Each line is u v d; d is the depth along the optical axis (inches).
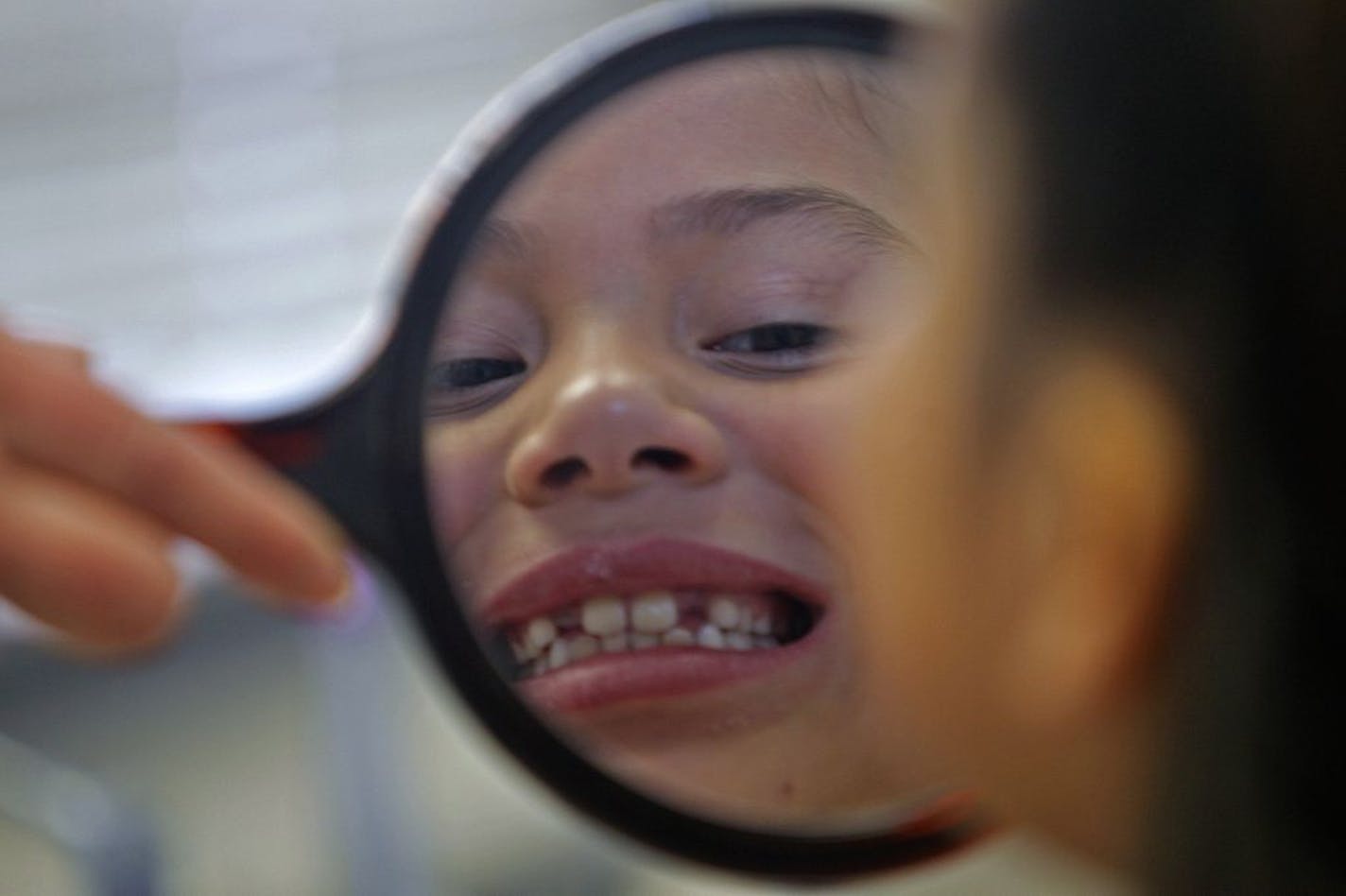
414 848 70.1
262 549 28.8
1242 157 18.3
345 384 29.4
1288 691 18.5
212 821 81.9
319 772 73.3
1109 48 19.4
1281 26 18.0
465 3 84.5
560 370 31.2
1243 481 18.6
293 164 84.6
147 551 28.6
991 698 23.4
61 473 28.2
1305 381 18.1
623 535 31.1
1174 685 19.6
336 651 68.6
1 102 83.2
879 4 28.2
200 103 84.2
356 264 84.4
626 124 30.4
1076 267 19.8
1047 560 21.4
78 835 61.4
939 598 23.7
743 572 30.8
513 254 30.5
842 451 29.2
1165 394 19.2
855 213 28.5
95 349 31.1
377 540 29.5
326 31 84.2
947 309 22.5
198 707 86.4
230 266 84.1
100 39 83.4
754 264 30.6
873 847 29.2
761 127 29.9
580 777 30.9
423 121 84.8
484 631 30.4
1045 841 24.2
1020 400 20.8
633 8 80.9
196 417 29.1
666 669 30.8
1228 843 18.9
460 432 30.0
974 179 21.6
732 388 30.8
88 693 84.4
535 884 77.4
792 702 29.8
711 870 30.6
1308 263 18.0
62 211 83.8
